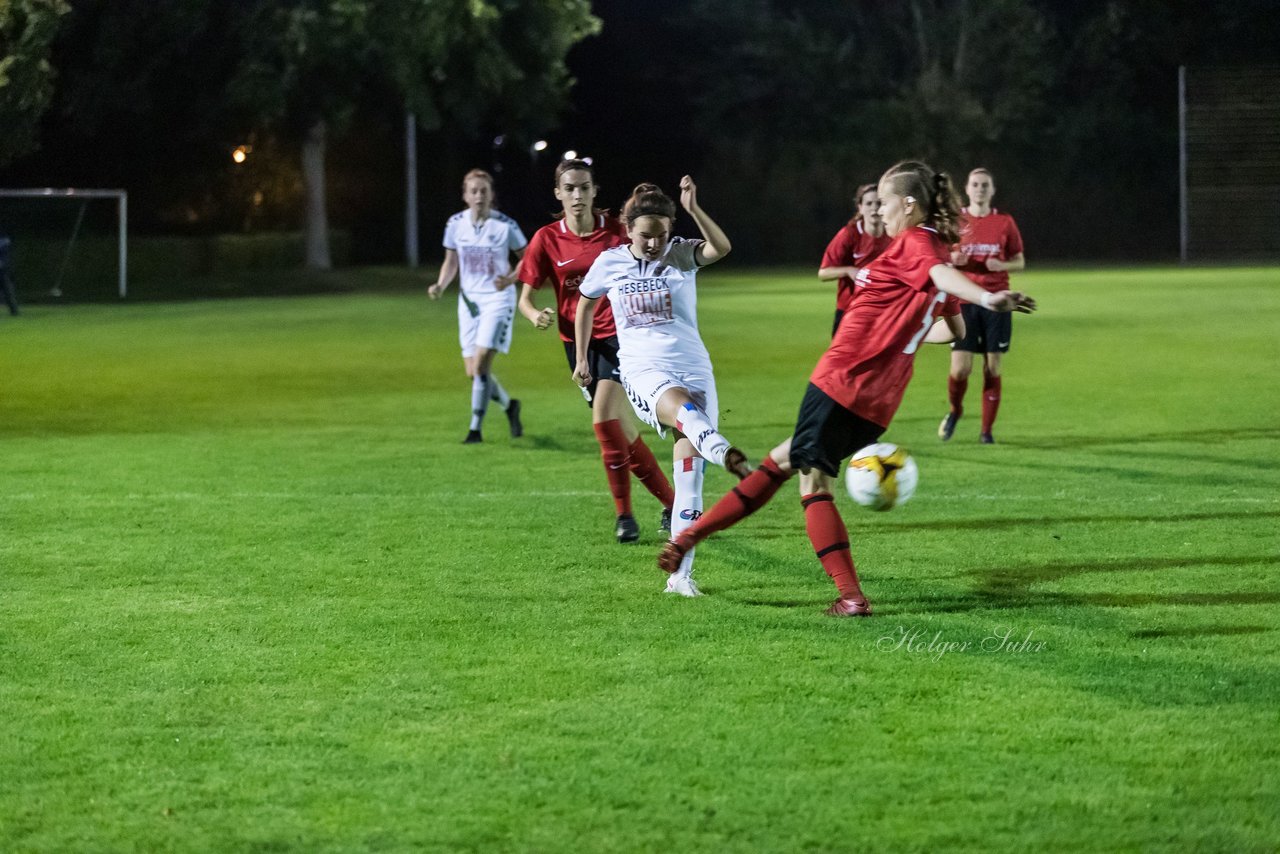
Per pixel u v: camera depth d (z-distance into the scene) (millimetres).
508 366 31438
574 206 13766
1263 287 54438
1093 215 85625
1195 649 9273
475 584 11273
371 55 62875
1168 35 86125
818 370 10172
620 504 12992
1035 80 85438
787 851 6305
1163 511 14055
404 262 83875
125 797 6961
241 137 67188
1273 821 6555
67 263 61031
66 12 56219
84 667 9062
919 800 6824
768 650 9297
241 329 42156
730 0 88562
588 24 70125
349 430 21219
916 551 12336
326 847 6395
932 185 10070
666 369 11367
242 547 12766
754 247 87438
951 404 19234
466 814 6715
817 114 88938
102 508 14773
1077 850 6285
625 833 6492
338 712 8148
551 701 8289
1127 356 30500
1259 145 82688
